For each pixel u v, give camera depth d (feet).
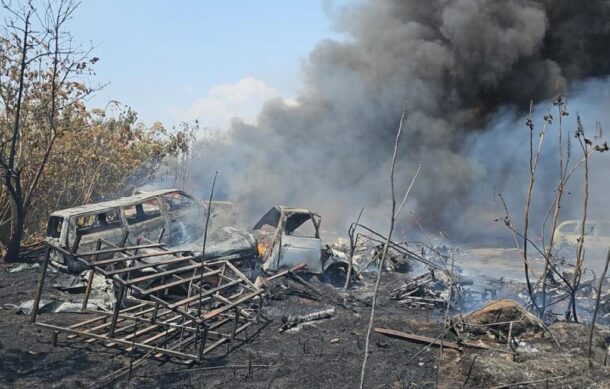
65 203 45.27
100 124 46.88
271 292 27.84
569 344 18.97
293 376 16.85
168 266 25.79
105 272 18.31
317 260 32.58
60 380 15.90
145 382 16.25
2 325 20.93
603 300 27.58
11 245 34.50
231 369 17.46
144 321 18.98
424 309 28.81
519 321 20.57
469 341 20.08
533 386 15.48
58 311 23.41
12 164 33.71
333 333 21.79
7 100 36.42
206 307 23.27
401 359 18.53
